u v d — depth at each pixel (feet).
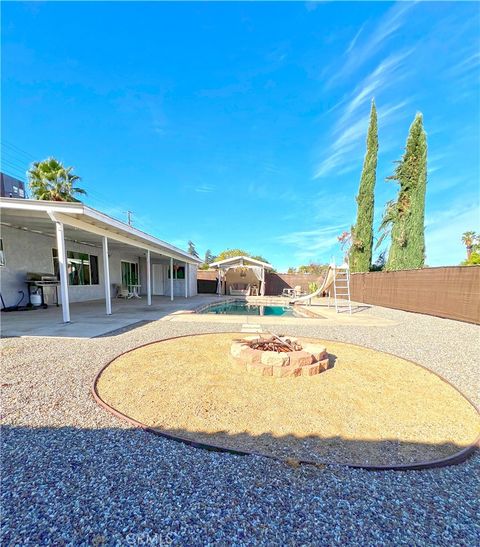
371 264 60.90
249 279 68.74
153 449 6.62
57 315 25.79
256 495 5.22
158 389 10.19
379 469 6.12
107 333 18.85
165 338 18.13
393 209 53.11
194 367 12.71
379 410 9.06
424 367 13.35
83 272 40.40
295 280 69.41
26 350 14.48
